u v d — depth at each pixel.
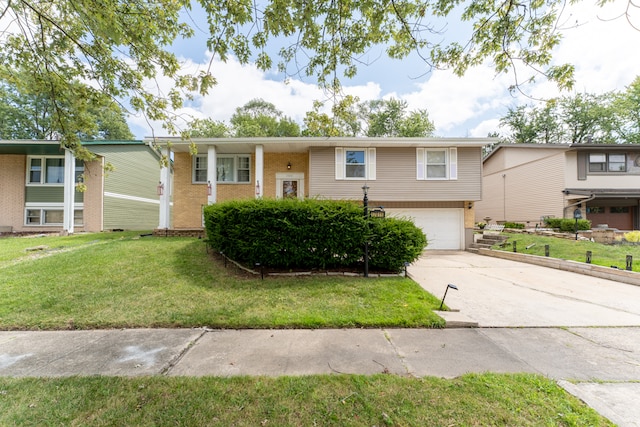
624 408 2.03
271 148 11.70
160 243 8.24
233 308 4.17
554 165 14.41
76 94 4.39
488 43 3.52
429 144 11.23
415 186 11.54
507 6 3.23
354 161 11.54
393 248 6.05
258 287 5.12
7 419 1.92
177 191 12.11
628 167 14.62
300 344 3.17
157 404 2.08
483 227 15.45
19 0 3.38
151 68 4.23
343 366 2.67
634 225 14.83
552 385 2.29
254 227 5.98
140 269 5.89
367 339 3.31
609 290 5.52
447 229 12.13
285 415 1.96
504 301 4.76
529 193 15.76
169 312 4.04
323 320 3.76
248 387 2.29
